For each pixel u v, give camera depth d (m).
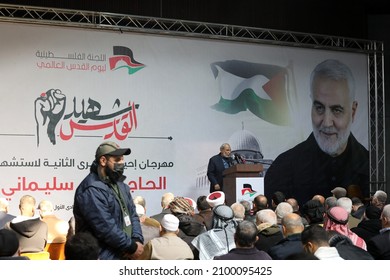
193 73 11.10
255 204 6.93
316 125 12.05
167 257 4.29
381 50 12.39
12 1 10.77
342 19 12.75
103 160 4.16
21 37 9.92
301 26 12.44
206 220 6.36
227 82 11.35
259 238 5.07
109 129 10.44
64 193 10.07
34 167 9.88
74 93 10.23
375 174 12.61
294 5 12.38
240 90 11.45
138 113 10.68
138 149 10.64
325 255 3.86
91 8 11.09
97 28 10.40
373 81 12.75
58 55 10.16
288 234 4.50
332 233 4.52
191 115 11.05
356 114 12.39
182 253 4.33
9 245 3.42
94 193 4.05
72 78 10.23
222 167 10.95
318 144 12.04
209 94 11.20
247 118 11.48
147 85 10.76
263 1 12.15
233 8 11.95
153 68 10.81
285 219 4.52
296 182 11.82
